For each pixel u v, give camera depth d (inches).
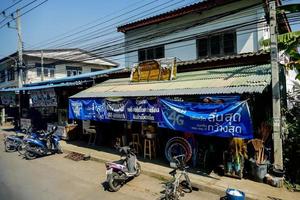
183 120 351.3
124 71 561.0
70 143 592.1
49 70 1147.3
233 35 484.4
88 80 622.5
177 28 560.7
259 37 458.0
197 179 328.8
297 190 290.8
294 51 374.9
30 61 1085.8
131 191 310.0
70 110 532.1
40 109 773.9
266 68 357.4
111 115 448.5
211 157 375.2
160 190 312.2
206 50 518.0
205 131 330.3
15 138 546.3
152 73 461.1
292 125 350.0
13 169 406.9
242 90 303.6
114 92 463.8
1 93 1005.8
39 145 477.7
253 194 279.7
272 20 315.3
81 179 355.3
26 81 1077.1
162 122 375.6
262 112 359.6
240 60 401.4
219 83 346.3
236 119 303.9
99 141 562.6
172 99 368.2
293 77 703.7
